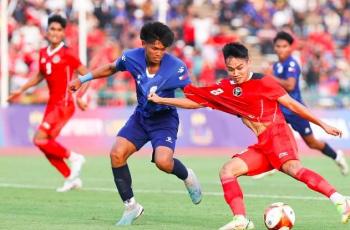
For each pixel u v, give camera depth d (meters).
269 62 74.62
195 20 72.62
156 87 24.08
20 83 64.69
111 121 61.34
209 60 69.50
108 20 71.62
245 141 61.28
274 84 22.47
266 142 22.50
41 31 68.44
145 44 23.23
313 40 74.69
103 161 51.22
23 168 46.56
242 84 22.52
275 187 36.41
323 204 30.03
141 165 48.56
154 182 38.41
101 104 66.00
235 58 22.05
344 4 81.19
